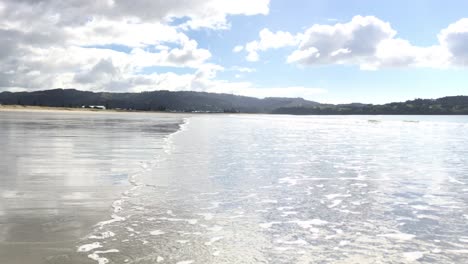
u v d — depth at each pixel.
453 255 6.10
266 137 32.47
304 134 37.59
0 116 66.44
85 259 5.55
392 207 9.14
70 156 17.05
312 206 9.13
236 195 10.10
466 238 6.91
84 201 9.02
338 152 21.20
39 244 6.12
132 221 7.54
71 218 7.62
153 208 8.57
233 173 13.46
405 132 42.94
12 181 11.27
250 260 5.77
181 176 12.59
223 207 8.84
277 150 21.69
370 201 9.71
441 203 9.56
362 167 15.58
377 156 19.56
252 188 11.04
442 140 31.25
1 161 15.29
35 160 15.67
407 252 6.21
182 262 5.57
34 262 5.38
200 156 17.98
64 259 5.52
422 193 10.72
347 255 6.05
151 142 24.34
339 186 11.59
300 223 7.74
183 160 16.45
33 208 8.29
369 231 7.28
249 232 7.10
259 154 19.48
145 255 5.79
